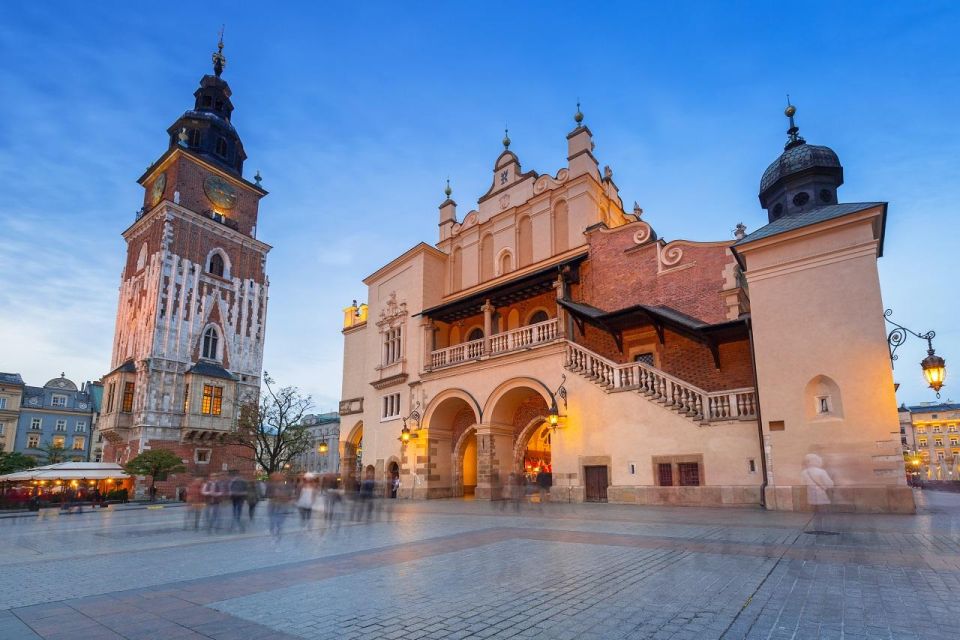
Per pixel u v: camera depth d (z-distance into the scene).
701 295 22.12
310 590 6.94
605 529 12.16
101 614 6.02
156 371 48.78
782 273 17.34
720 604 5.79
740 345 20.59
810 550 8.78
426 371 29.88
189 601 6.52
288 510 21.75
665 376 19.86
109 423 49.00
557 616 5.52
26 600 6.79
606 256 25.48
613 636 4.88
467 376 27.61
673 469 19.11
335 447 104.94
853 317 15.93
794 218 18.02
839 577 6.88
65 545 12.58
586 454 21.67
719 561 8.05
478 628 5.21
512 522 14.40
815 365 16.22
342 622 5.50
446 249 34.50
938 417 124.62
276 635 5.15
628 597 6.16
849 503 14.70
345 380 38.88
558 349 23.55
